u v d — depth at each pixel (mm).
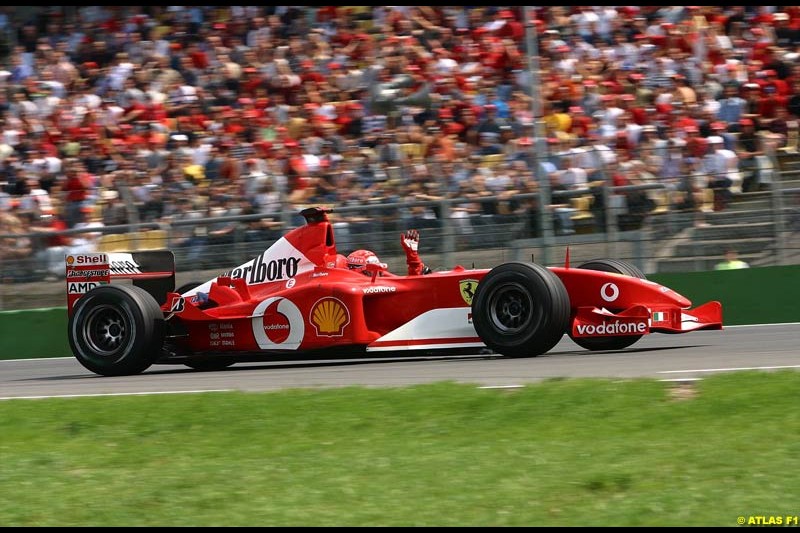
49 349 27203
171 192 28578
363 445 11289
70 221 27984
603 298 17328
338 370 17875
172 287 21375
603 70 31844
